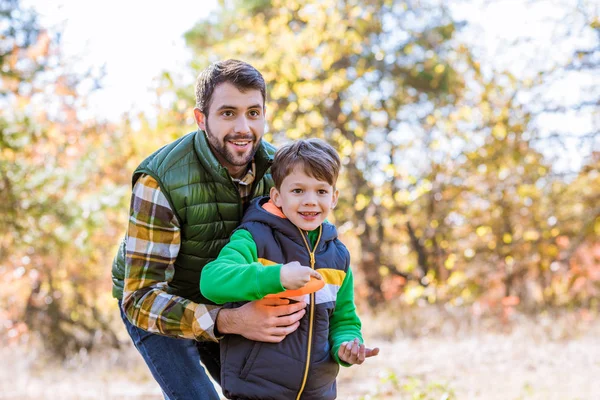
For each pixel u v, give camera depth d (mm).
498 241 13703
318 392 2939
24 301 13547
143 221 2934
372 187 16609
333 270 3014
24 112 10531
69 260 13047
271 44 12961
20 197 10297
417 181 15812
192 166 2988
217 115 2949
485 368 7324
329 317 3061
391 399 6125
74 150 13883
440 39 19219
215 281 2764
